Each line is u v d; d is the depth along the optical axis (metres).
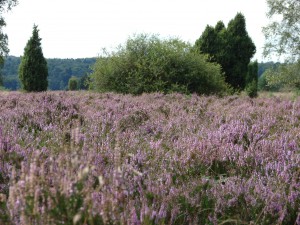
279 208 3.39
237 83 34.78
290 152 5.11
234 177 4.29
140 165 4.62
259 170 4.69
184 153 5.03
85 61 160.75
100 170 3.38
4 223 2.49
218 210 3.38
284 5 34.09
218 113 9.88
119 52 24.00
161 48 23.08
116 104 12.10
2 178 3.73
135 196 3.42
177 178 4.33
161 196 3.49
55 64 152.50
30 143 5.16
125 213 2.65
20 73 32.97
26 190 2.35
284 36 33.59
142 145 5.80
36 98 12.97
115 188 2.60
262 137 6.34
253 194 3.84
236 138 6.20
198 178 4.29
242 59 34.59
